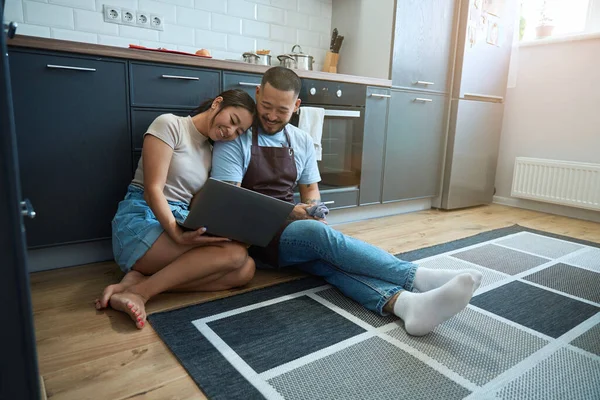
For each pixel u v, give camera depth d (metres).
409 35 2.63
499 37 3.04
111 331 1.19
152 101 1.73
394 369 1.03
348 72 2.94
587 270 1.82
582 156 2.88
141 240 1.36
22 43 1.43
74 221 1.65
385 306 1.30
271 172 1.58
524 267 1.84
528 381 1.00
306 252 1.46
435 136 2.94
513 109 3.23
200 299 1.41
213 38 2.50
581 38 2.80
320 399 0.91
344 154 2.46
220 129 1.42
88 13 2.09
